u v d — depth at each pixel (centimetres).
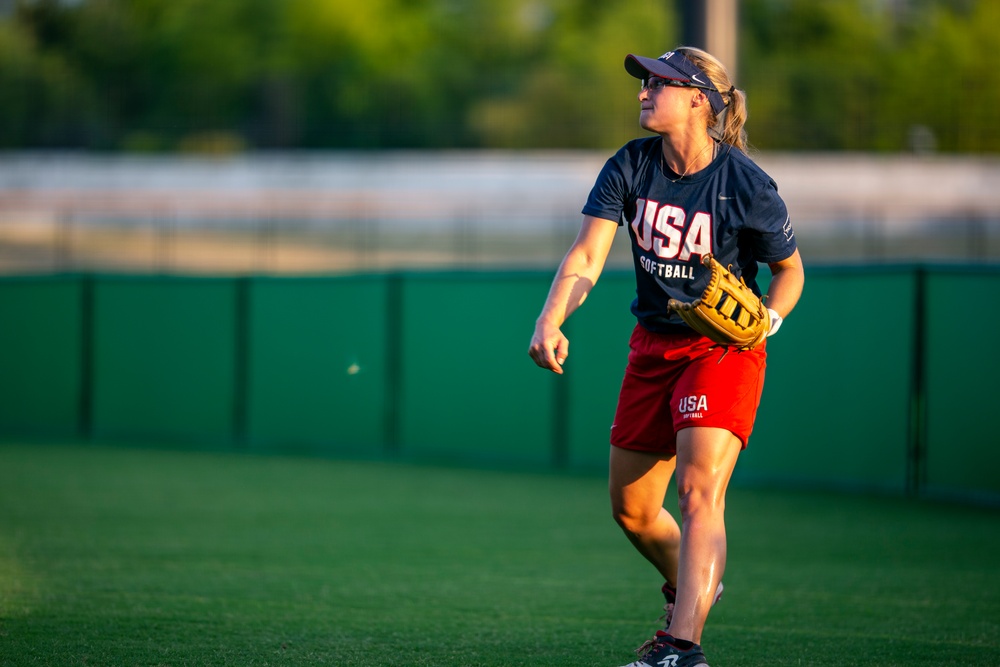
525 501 2906
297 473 3456
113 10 17262
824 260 8625
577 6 18225
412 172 11000
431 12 17650
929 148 13788
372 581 1870
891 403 2923
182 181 11219
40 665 1298
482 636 1474
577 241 1226
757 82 14838
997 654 1405
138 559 2048
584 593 1780
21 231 10244
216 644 1408
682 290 1195
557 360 1185
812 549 2242
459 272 3741
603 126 13838
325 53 16850
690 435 1158
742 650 1422
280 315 4078
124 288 4334
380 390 3888
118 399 4359
